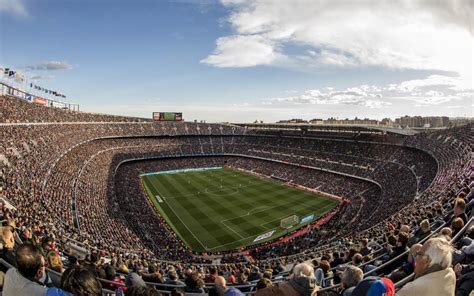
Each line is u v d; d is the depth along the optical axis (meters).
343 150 94.12
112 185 67.94
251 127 146.00
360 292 4.43
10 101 66.50
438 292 4.16
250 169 104.56
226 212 60.28
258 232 50.56
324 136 109.81
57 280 7.55
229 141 133.38
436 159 60.12
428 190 42.50
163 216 57.75
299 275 4.81
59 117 84.56
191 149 121.75
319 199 69.25
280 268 19.95
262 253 42.78
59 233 24.70
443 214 14.33
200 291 9.28
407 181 62.31
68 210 40.62
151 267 13.79
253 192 75.81
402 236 9.87
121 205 57.44
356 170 80.56
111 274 10.28
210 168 109.06
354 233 41.75
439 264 4.30
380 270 9.38
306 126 119.75
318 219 56.72
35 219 24.53
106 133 105.75
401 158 74.62
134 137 115.50
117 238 38.62
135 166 99.19
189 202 66.88
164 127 130.38
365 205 59.66
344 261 14.89
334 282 10.59
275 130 132.75
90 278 4.22
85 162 71.44
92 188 57.50
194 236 48.84
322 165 90.38
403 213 32.94
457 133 67.00
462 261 6.49
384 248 13.70
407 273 6.83
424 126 127.88
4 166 39.12
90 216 42.78
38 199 35.34
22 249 4.67
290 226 52.84
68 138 76.06
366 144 91.12
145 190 76.00
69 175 56.56
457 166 44.22
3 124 53.19
